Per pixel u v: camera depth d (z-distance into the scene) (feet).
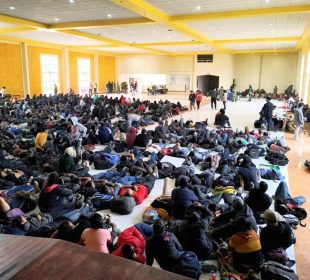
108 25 46.06
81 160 22.02
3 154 22.81
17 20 43.83
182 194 13.82
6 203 13.61
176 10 39.78
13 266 2.68
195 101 59.67
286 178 20.72
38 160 21.77
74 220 13.41
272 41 62.90
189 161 22.35
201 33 57.16
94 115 42.68
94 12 40.63
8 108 45.37
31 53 70.69
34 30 50.78
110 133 29.63
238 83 99.25
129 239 10.96
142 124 39.50
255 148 25.36
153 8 38.75
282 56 93.04
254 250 10.27
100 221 10.48
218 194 16.34
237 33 56.39
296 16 40.57
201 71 97.55
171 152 25.50
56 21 46.73
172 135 29.96
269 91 96.22
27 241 3.09
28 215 14.48
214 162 21.70
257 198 13.76
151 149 25.62
